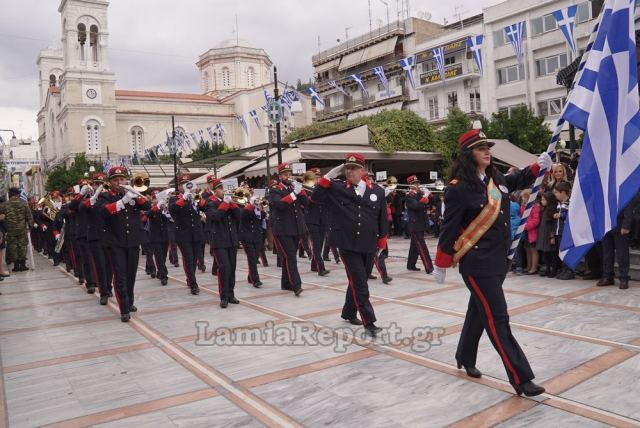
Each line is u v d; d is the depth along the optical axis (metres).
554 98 32.00
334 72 49.09
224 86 65.69
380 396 4.32
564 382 4.37
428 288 8.90
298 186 8.75
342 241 6.21
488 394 4.24
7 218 14.70
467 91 36.84
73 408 4.40
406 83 41.25
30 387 4.96
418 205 10.73
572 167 12.23
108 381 5.04
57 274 13.97
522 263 10.10
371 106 43.84
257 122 33.41
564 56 31.34
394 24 42.09
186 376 5.06
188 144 49.72
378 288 9.12
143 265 14.97
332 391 4.48
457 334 5.96
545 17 31.94
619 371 4.54
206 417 4.08
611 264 8.28
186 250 9.63
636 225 8.22
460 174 4.20
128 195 7.55
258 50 66.50
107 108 55.19
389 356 5.34
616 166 4.21
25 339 6.82
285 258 9.02
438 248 4.36
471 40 27.91
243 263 14.12
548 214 9.30
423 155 21.70
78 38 55.19
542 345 5.37
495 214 4.15
